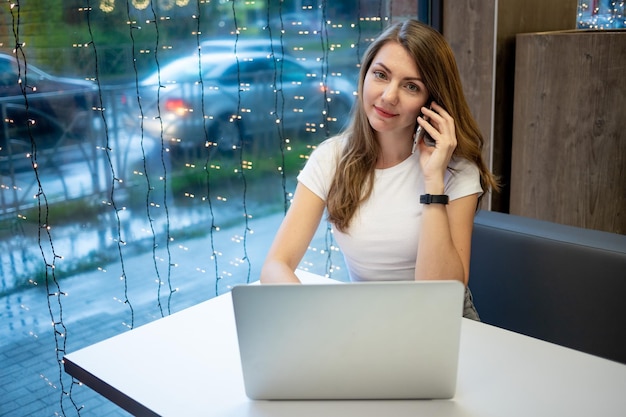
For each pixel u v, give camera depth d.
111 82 2.03
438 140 1.66
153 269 2.25
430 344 1.14
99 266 2.11
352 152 1.80
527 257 2.03
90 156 2.02
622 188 2.83
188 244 2.33
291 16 2.43
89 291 2.10
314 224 1.83
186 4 2.15
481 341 1.42
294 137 2.55
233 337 1.46
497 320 2.12
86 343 2.11
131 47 2.05
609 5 3.38
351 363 1.16
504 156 3.23
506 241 2.06
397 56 1.66
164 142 2.20
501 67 3.05
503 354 1.36
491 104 3.01
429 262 1.63
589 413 1.15
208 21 2.21
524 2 3.07
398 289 1.10
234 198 2.43
